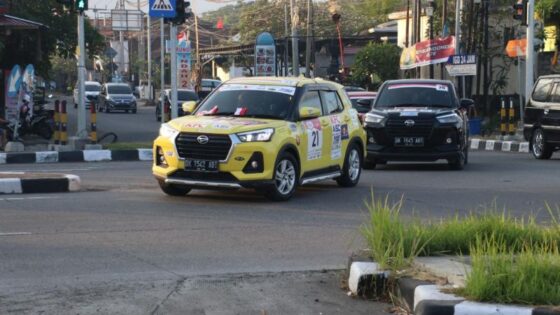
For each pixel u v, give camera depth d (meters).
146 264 7.77
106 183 14.17
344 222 10.18
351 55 54.81
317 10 65.94
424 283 6.16
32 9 29.81
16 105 24.20
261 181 11.44
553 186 14.06
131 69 87.50
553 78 20.12
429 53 30.50
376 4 73.88
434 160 16.61
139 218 10.32
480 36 33.94
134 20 78.25
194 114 12.50
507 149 24.16
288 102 12.40
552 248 6.94
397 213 7.68
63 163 19.12
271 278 7.24
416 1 35.88
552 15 32.91
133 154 20.38
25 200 11.87
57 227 9.62
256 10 69.19
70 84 85.44
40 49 28.31
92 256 8.10
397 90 17.59
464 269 6.32
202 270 7.55
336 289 6.87
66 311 6.18
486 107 34.47
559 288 5.68
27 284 6.98
